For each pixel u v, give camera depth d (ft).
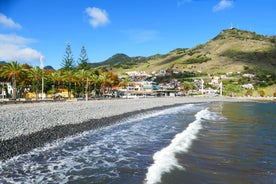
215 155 59.82
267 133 91.50
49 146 69.51
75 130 93.66
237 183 42.22
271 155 59.93
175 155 59.93
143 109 206.49
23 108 106.83
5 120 75.87
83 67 367.04
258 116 162.20
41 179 45.57
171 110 220.64
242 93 625.82
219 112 198.18
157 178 44.47
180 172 47.47
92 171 49.80
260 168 50.01
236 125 114.62
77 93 350.02
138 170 49.67
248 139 79.82
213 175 45.93
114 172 48.88
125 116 150.10
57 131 87.20
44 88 319.27
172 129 105.81
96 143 76.02
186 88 618.85
